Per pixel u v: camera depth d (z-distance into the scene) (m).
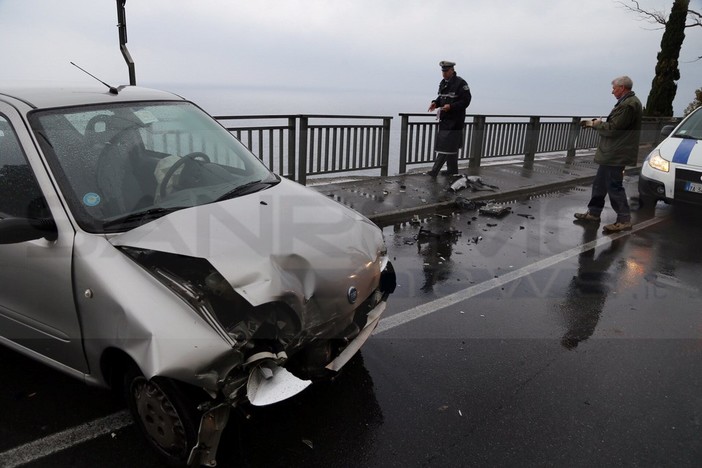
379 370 3.36
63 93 3.22
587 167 11.73
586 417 2.97
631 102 6.45
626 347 3.79
